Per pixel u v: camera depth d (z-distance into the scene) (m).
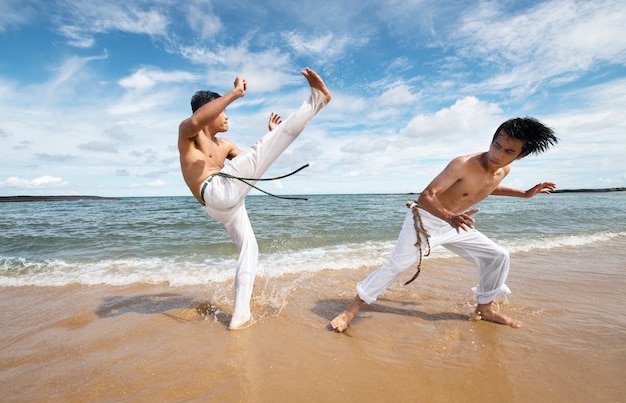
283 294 4.00
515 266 5.28
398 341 2.70
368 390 2.02
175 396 1.98
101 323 3.18
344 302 3.71
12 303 3.86
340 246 7.38
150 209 22.03
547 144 2.48
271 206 22.67
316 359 2.41
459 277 4.69
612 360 2.30
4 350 2.66
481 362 2.34
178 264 5.89
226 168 2.84
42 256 6.73
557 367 2.23
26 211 20.66
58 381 2.18
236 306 3.04
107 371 2.29
